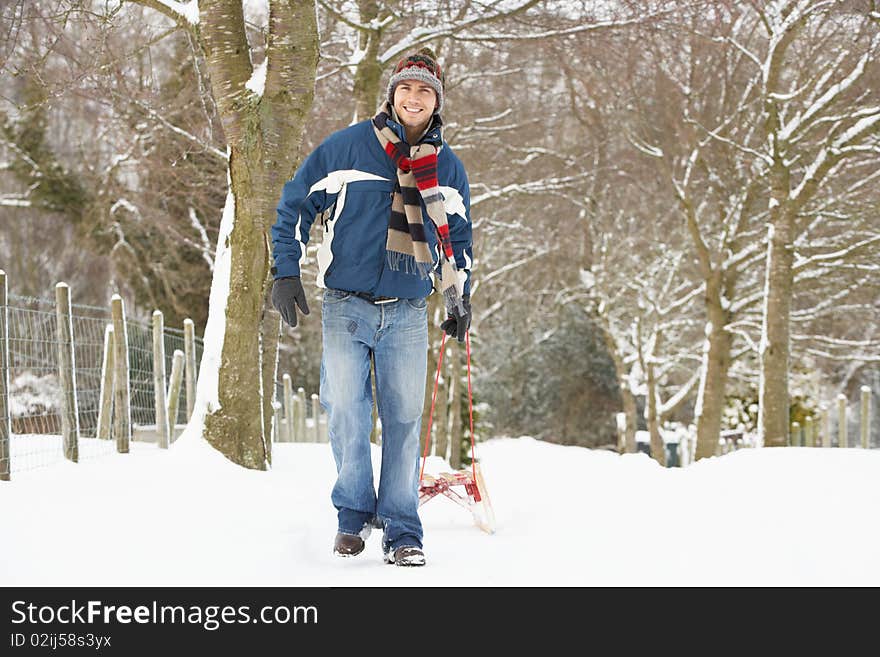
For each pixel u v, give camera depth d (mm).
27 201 29359
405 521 4742
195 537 4781
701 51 19734
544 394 40625
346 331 4730
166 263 26078
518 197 25219
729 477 7809
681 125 21438
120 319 9844
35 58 12438
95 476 6422
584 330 40156
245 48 8453
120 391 9844
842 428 22188
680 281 30828
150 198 22469
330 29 15148
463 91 20547
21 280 34062
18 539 4570
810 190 18469
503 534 5633
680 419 40875
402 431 4805
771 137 18750
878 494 6352
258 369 8203
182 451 7863
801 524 5344
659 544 4910
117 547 4547
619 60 17594
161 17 17078
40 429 10484
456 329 4961
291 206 4629
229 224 8320
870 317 25953
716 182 22844
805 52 19203
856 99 18250
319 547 5129
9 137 27625
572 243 30656
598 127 24250
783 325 18969
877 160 19141
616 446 40562
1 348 6703
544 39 14211
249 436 8102
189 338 12914
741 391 34781
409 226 4648
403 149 4629
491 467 11273
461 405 30797
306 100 8453
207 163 17891
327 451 10852
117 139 19703
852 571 4309
